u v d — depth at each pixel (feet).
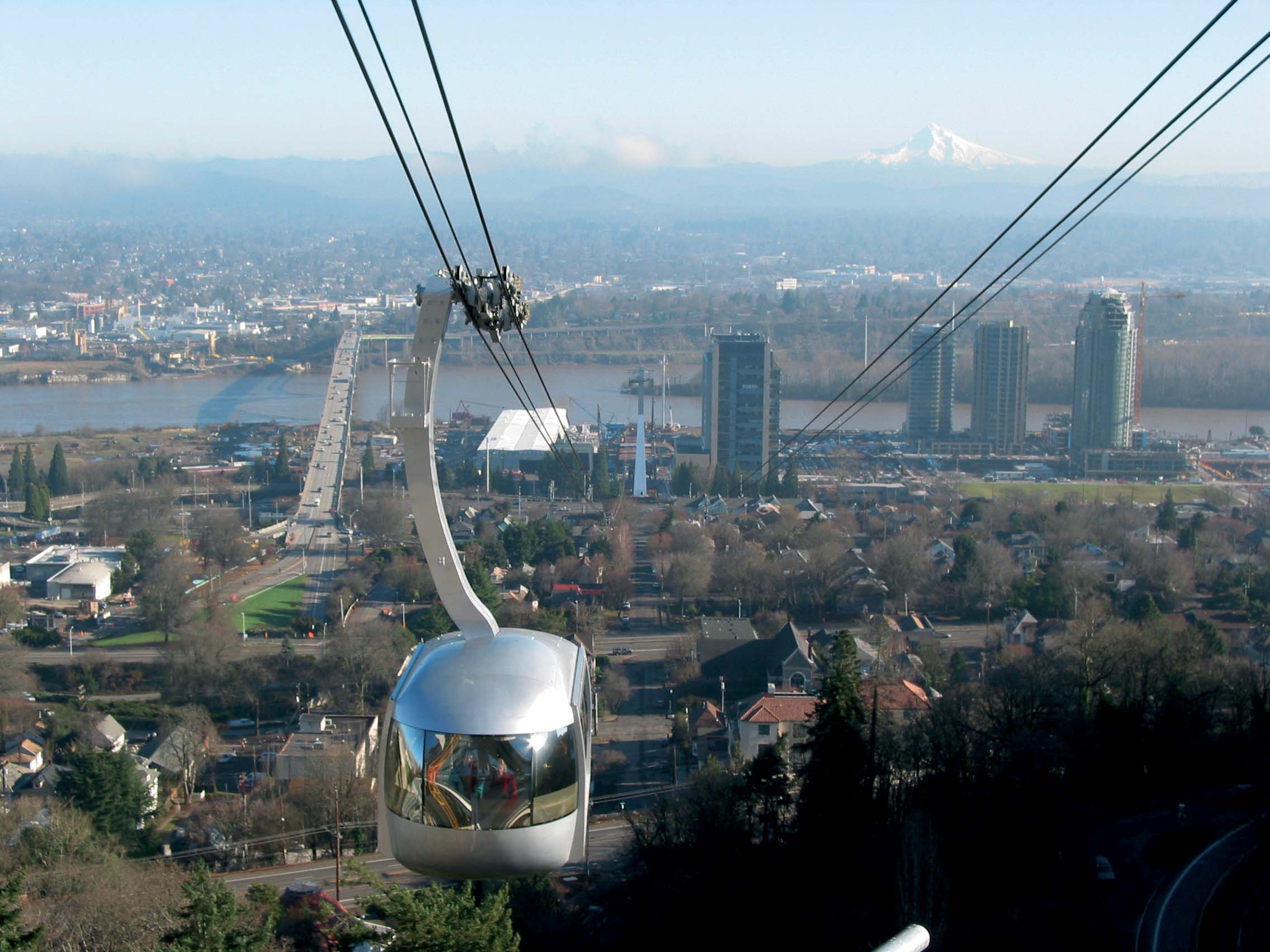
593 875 213.66
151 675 374.02
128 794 247.09
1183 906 173.27
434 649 60.95
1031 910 170.40
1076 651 311.88
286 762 281.95
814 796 187.21
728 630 385.50
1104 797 219.82
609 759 290.97
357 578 470.39
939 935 157.89
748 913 176.24
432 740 55.77
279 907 167.84
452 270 60.34
